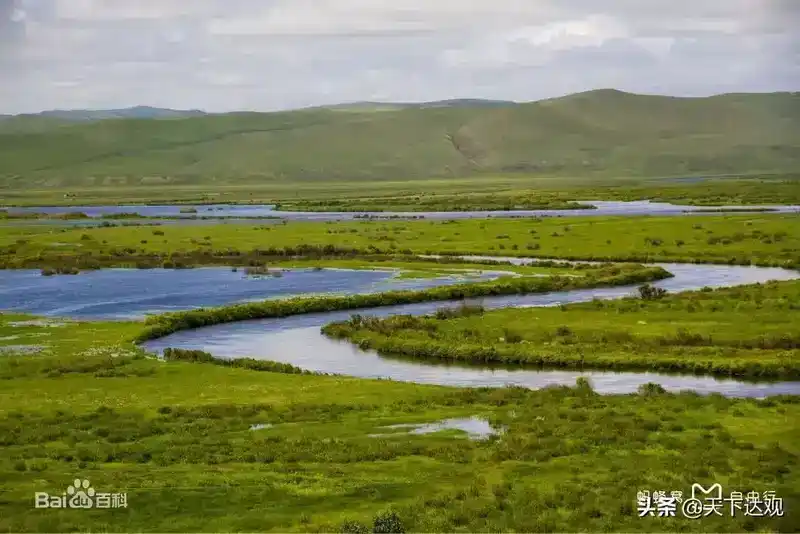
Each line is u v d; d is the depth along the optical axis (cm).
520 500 3531
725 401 5269
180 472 3938
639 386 5725
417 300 9650
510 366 6631
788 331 7269
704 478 3847
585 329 7588
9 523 3272
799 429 4606
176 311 8819
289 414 4981
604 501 3528
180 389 5650
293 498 3584
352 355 7062
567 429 4622
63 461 4122
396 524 3155
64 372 6150
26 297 9981
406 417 4938
